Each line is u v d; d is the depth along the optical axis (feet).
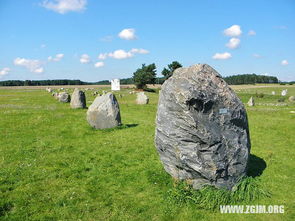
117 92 266.16
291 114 97.86
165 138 31.04
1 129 62.90
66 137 56.44
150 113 101.24
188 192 29.32
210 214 27.17
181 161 29.78
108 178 35.27
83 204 28.78
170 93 30.17
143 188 32.37
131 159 42.37
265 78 514.27
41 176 35.40
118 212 27.48
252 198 29.73
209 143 28.63
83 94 108.27
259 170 37.78
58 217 26.48
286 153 47.03
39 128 64.59
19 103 137.28
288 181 34.32
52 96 197.16
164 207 28.17
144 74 298.76
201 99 28.43
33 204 28.55
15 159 41.96
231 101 30.19
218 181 29.48
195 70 30.50
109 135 58.23
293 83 465.47
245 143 31.04
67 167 38.99
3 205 27.99
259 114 99.81
